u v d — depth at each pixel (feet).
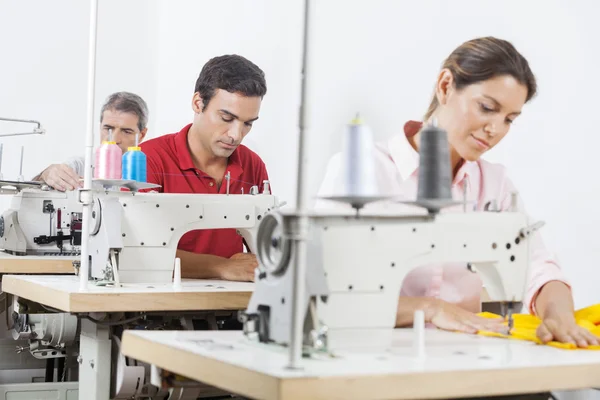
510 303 7.84
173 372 7.14
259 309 6.86
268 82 16.94
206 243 15.02
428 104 12.17
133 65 23.34
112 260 11.21
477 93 11.29
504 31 11.24
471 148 11.36
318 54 14.83
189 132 16.10
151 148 15.83
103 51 23.25
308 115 5.79
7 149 22.68
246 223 12.42
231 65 15.62
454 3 11.91
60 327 14.03
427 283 10.00
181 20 22.02
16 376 15.53
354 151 6.51
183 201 12.12
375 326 7.11
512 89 11.11
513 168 11.17
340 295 7.02
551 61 10.75
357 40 13.83
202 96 15.88
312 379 5.37
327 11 14.58
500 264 7.66
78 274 13.03
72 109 23.17
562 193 10.69
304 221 5.74
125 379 10.02
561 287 8.48
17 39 22.80
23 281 12.17
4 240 18.01
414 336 6.57
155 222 11.96
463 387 5.84
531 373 6.10
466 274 10.09
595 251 10.32
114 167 11.30
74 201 16.01
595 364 6.36
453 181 11.48
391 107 13.03
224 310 11.35
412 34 12.59
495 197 11.21
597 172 10.26
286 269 6.55
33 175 22.90
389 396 5.59
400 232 7.24
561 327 7.39
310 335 6.29
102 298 10.05
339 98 14.26
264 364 5.81
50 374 15.28
